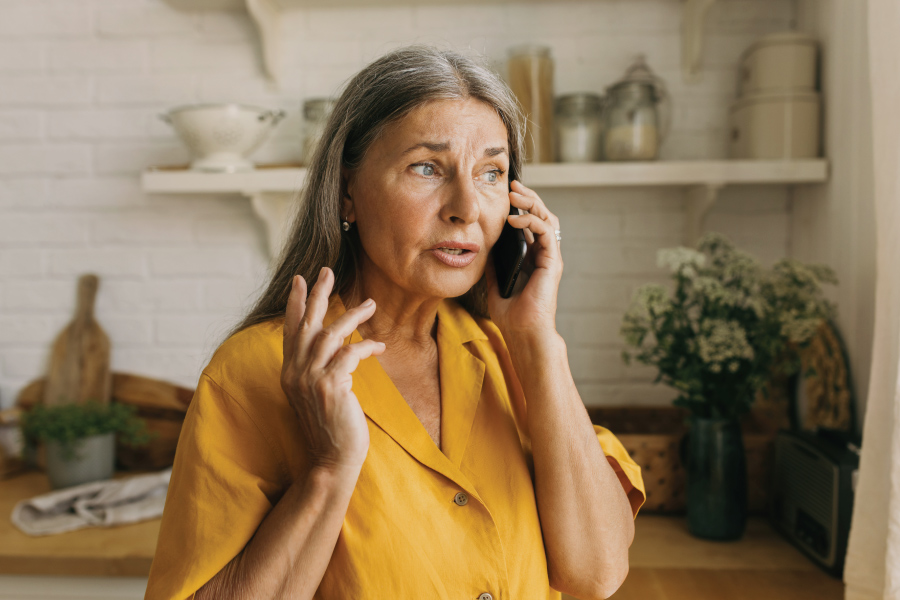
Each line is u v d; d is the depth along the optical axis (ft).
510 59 5.20
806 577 4.10
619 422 5.71
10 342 6.06
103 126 5.91
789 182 5.44
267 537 1.96
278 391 2.21
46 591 4.66
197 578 1.94
